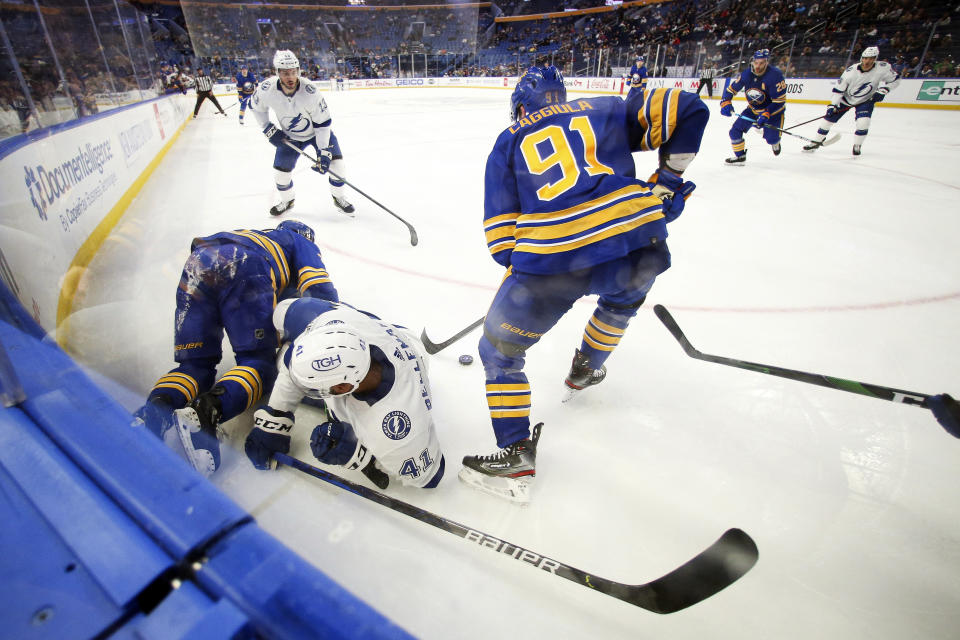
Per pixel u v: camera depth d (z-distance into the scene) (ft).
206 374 5.36
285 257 6.40
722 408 6.02
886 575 3.99
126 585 1.80
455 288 9.46
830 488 4.84
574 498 4.72
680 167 4.73
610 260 4.22
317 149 12.64
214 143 22.85
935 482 4.91
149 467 2.28
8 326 3.68
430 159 21.02
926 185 16.34
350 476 4.91
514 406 4.75
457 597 3.63
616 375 6.72
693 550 4.21
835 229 12.43
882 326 7.98
